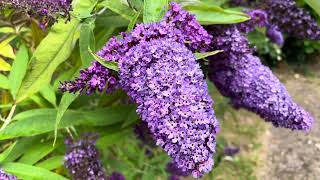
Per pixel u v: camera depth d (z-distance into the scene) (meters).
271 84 0.59
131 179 0.88
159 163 0.94
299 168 1.63
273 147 1.70
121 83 0.46
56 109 0.59
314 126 1.79
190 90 0.42
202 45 0.50
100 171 0.60
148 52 0.44
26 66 0.58
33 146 0.60
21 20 0.62
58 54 0.55
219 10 0.56
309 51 2.19
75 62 0.65
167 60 0.44
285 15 0.68
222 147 1.14
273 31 0.86
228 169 1.55
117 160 0.80
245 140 1.72
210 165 0.41
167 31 0.47
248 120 1.80
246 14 0.61
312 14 0.76
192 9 0.56
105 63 0.46
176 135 0.41
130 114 0.62
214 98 0.78
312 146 1.71
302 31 0.68
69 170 0.60
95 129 0.66
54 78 0.69
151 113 0.42
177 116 0.42
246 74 0.60
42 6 0.51
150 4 0.50
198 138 0.41
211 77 0.63
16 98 0.56
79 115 0.60
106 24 0.60
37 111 0.58
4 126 0.57
